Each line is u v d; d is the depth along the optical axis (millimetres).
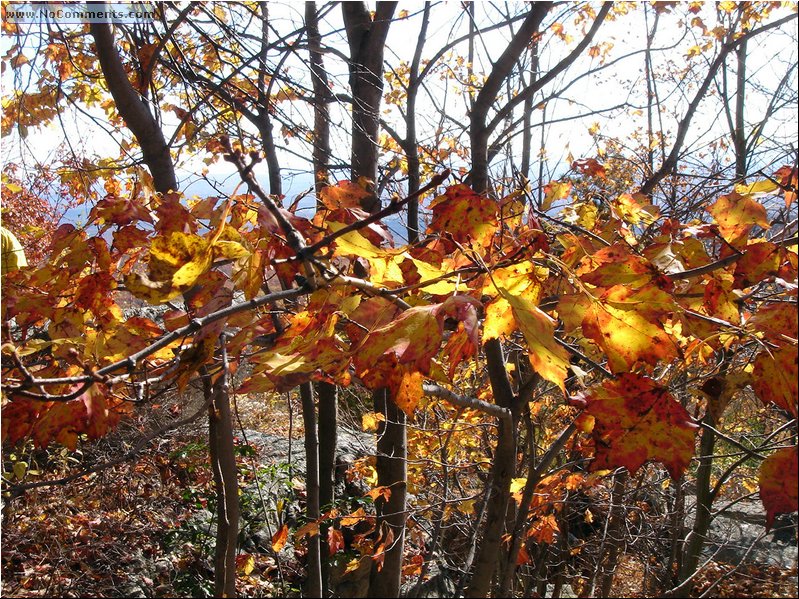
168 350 1718
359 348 1200
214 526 4562
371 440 5352
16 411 1497
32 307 1676
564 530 4156
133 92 2418
